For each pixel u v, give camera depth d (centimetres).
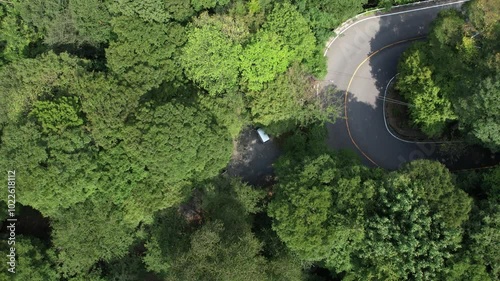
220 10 4725
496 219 3816
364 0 5172
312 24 4962
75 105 4194
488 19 4128
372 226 3919
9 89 4309
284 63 4622
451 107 4591
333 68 5469
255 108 4631
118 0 4291
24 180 3906
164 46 4406
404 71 4944
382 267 3800
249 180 5222
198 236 3925
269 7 4759
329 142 5369
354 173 4262
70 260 4362
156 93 4378
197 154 4125
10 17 4784
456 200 3925
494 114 4066
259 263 4084
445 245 3744
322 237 3953
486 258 3756
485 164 5162
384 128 5375
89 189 4125
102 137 4119
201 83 4553
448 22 4391
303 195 4031
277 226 4119
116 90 4194
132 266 4681
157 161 4044
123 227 4466
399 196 3916
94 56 4894
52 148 3972
